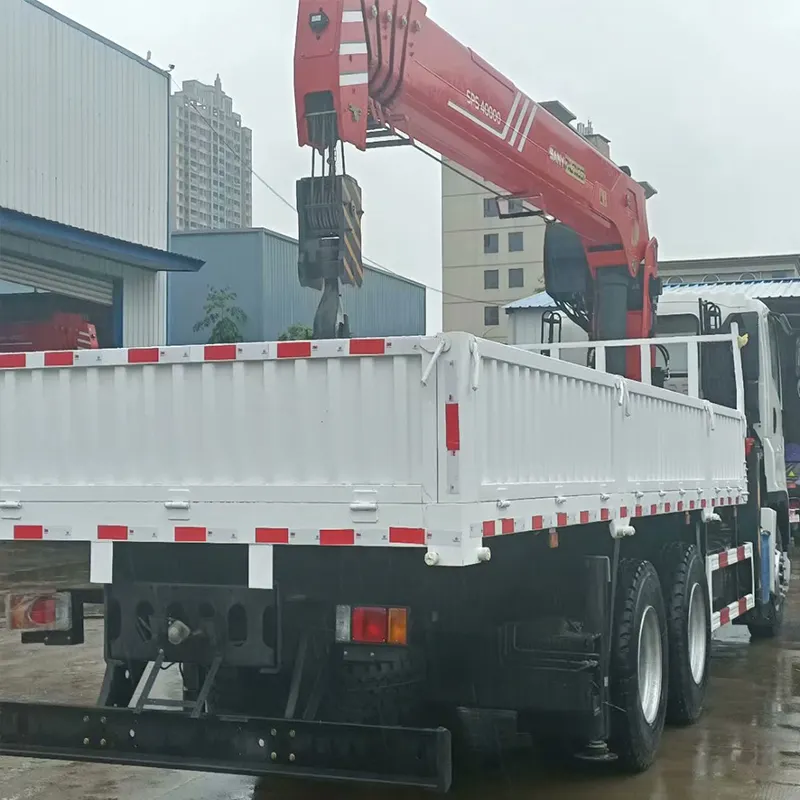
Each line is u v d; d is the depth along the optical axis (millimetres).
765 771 6188
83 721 4848
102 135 21781
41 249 19875
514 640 5520
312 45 6578
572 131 9273
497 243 79312
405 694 5469
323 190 6391
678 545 7520
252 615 4801
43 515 5141
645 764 6176
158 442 4969
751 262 58781
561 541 5699
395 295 41344
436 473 4383
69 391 5168
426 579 4816
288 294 34188
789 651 10055
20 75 19703
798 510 11906
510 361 4766
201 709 4734
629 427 6414
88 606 5766
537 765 6320
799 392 10812
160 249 23531
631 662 5957
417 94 7410
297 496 4629
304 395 4668
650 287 10055
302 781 6137
